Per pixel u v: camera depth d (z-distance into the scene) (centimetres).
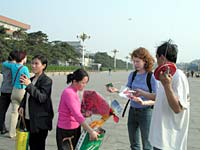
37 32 6744
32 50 5903
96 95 370
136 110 401
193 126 802
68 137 370
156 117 306
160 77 275
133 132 415
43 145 429
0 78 2805
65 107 365
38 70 417
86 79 361
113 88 392
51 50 7344
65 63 8831
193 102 1406
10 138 620
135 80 404
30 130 414
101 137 363
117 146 593
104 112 369
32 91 396
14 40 5369
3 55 4641
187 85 295
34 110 411
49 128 420
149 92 391
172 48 302
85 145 355
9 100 647
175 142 298
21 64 616
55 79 3409
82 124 350
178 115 297
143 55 394
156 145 302
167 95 277
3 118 648
